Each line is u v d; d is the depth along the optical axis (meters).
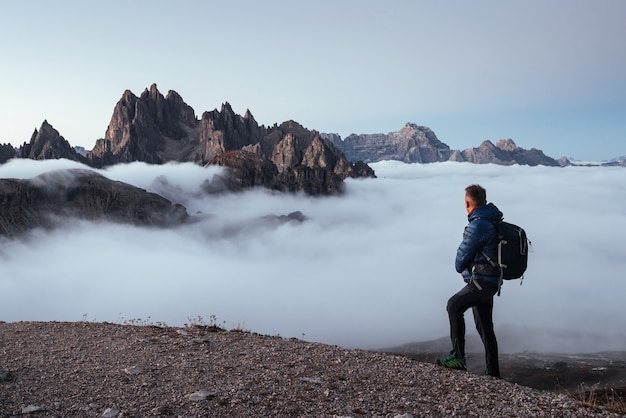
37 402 6.36
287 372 8.17
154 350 9.21
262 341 10.34
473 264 7.98
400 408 6.82
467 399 7.24
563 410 6.94
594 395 7.71
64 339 9.74
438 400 7.18
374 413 6.62
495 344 8.44
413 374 8.36
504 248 7.74
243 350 9.52
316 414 6.47
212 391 7.04
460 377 8.23
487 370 8.51
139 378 7.51
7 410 6.05
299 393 7.19
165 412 6.21
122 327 11.08
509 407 6.99
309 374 8.15
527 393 7.62
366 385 7.74
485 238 7.76
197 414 6.24
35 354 8.52
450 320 8.42
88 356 8.59
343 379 7.95
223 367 8.30
